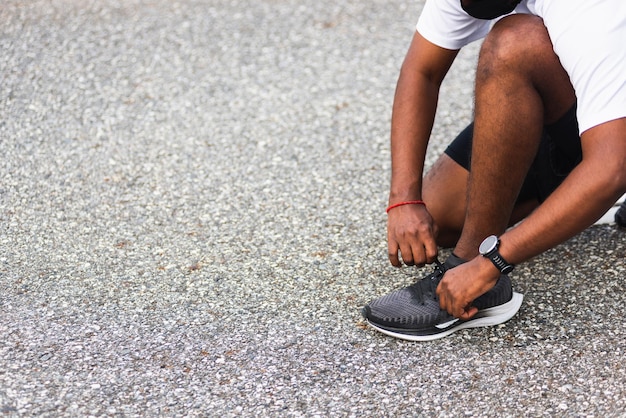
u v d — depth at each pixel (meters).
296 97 3.71
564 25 1.89
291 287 2.48
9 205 2.93
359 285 2.48
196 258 2.63
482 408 1.97
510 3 2.10
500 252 2.01
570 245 2.61
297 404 1.99
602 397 1.99
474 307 2.21
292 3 4.65
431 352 2.18
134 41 4.18
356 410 1.97
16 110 3.55
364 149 3.31
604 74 1.84
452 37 2.31
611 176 1.84
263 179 3.10
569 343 2.19
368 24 4.41
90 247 2.69
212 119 3.52
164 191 3.02
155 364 2.14
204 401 2.01
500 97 2.09
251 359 2.16
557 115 2.21
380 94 3.74
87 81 3.80
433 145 3.31
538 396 2.00
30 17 4.43
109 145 3.32
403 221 2.26
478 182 2.16
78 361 2.15
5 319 2.32
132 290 2.47
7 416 1.94
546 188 2.40
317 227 2.80
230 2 4.66
